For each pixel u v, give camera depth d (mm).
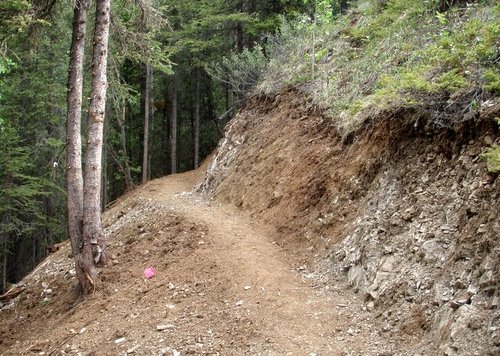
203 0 20250
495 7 7336
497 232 4816
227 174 12828
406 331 5113
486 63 6336
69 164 9047
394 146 7344
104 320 7309
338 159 8781
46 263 12242
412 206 6367
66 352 6629
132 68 24766
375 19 11445
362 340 5309
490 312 4414
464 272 4969
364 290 6156
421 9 9312
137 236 10320
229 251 8242
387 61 9094
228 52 20797
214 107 26188
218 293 6984
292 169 9875
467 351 4301
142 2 10133
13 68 15523
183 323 6480
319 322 5816
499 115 5668
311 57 12414
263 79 14789
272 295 6590
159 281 7934
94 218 8898
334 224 7746
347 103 9383
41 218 17156
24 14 8461
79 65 9156
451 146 6332
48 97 15680
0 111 15703
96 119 9039
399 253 6047
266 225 9195
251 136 12945
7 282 19422
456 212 5652
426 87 6305
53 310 8984
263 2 18094
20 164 15539
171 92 24547
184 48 20875
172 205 12156
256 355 5367
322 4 11375
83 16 9219
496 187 5148
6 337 8992
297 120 11234
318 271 7113
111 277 8625
